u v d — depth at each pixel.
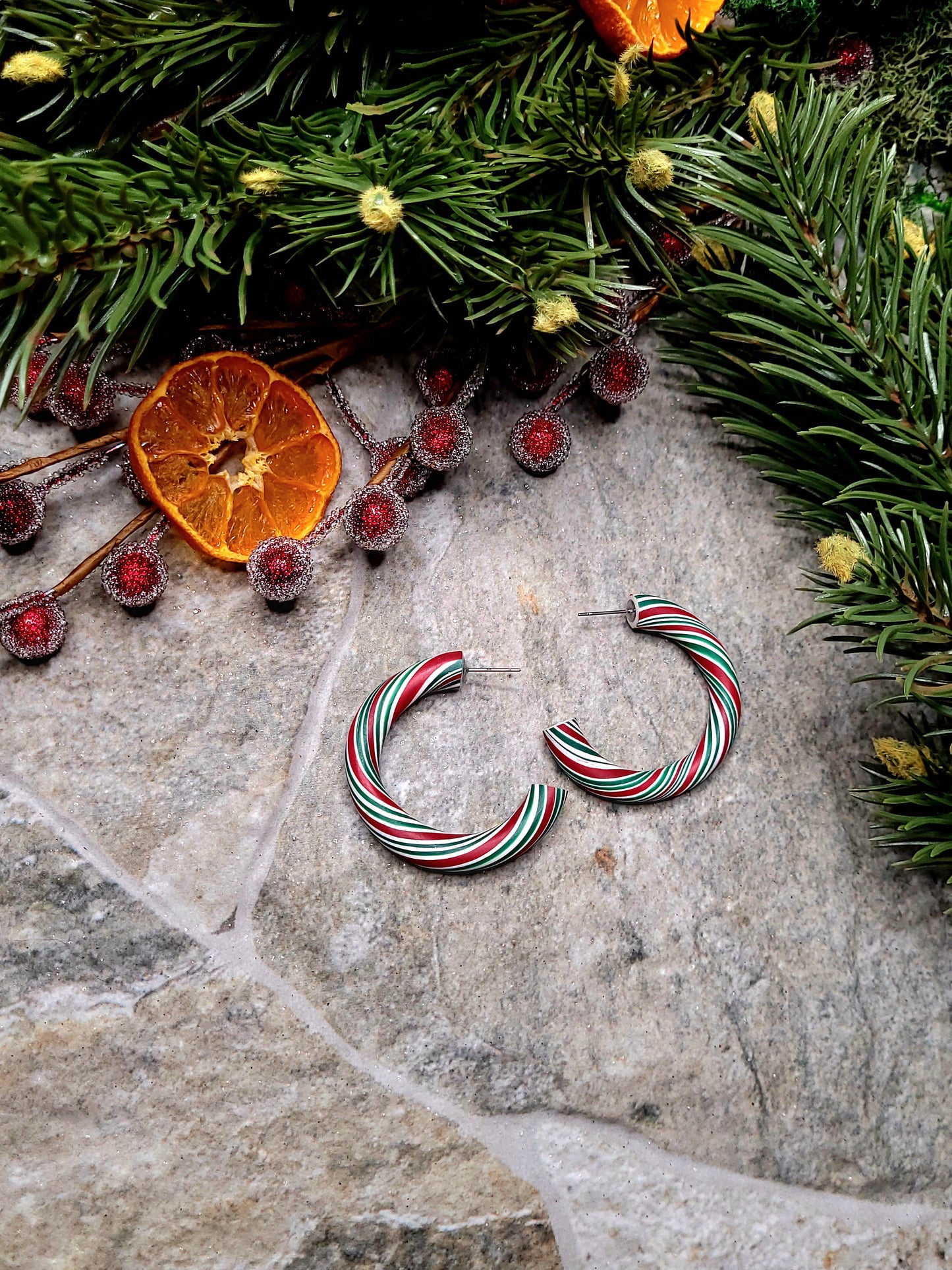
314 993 0.21
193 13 0.20
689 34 0.21
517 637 0.24
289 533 0.22
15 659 0.22
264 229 0.20
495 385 0.25
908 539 0.20
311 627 0.23
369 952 0.21
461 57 0.21
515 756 0.23
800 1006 0.22
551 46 0.21
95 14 0.19
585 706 0.23
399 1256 0.21
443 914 0.22
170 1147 0.20
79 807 0.21
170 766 0.22
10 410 0.23
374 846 0.22
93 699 0.22
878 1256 0.22
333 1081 0.21
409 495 0.24
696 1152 0.22
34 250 0.17
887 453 0.21
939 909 0.23
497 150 0.20
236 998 0.21
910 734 0.24
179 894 0.21
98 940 0.21
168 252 0.19
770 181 0.22
